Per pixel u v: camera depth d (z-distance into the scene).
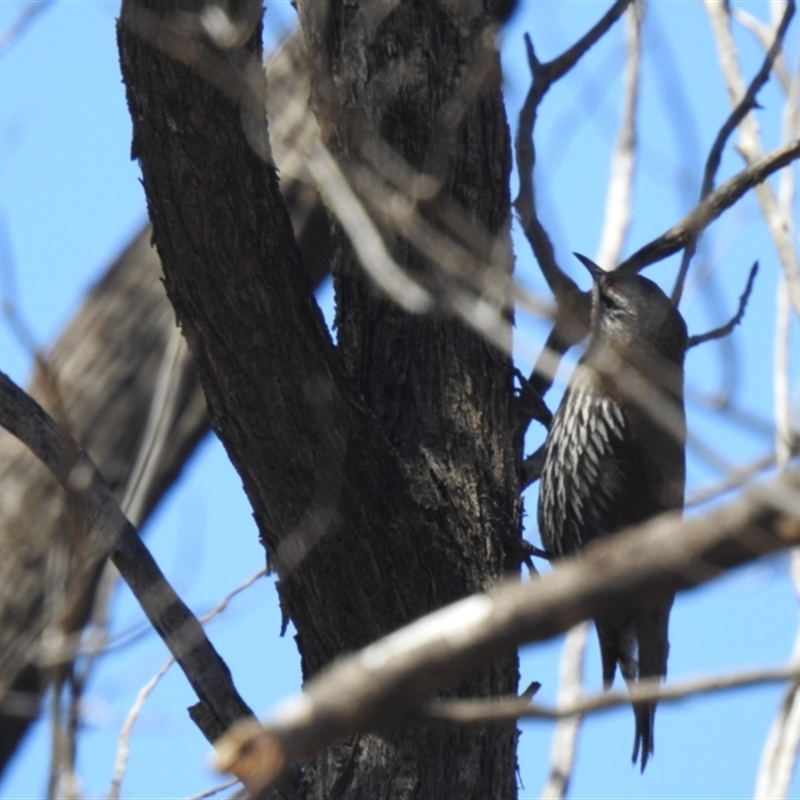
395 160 8.43
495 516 9.04
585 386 12.23
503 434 9.38
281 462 8.33
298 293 8.21
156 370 12.47
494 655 3.73
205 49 7.36
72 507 6.24
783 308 8.86
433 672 3.57
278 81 9.60
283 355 8.16
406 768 8.59
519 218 8.49
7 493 11.77
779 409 8.51
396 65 9.34
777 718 8.32
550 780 8.38
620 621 11.57
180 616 8.12
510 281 5.68
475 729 8.67
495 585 8.85
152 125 7.75
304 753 3.73
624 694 3.82
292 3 9.68
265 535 8.70
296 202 12.14
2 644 11.23
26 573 11.54
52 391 6.35
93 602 7.61
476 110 9.48
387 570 8.56
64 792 5.44
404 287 6.60
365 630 8.63
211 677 8.16
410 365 9.27
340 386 8.41
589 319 6.23
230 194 7.86
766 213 9.12
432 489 8.89
